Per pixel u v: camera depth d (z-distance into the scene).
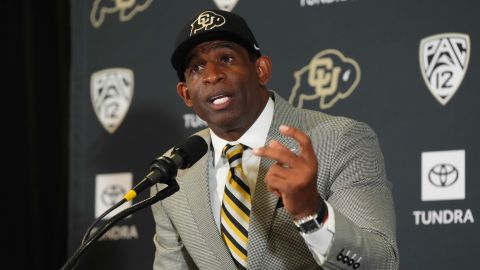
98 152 4.54
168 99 4.39
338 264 2.40
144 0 4.54
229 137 2.98
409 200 3.67
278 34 4.11
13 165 4.91
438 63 3.71
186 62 2.91
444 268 3.58
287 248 2.83
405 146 3.72
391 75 3.80
